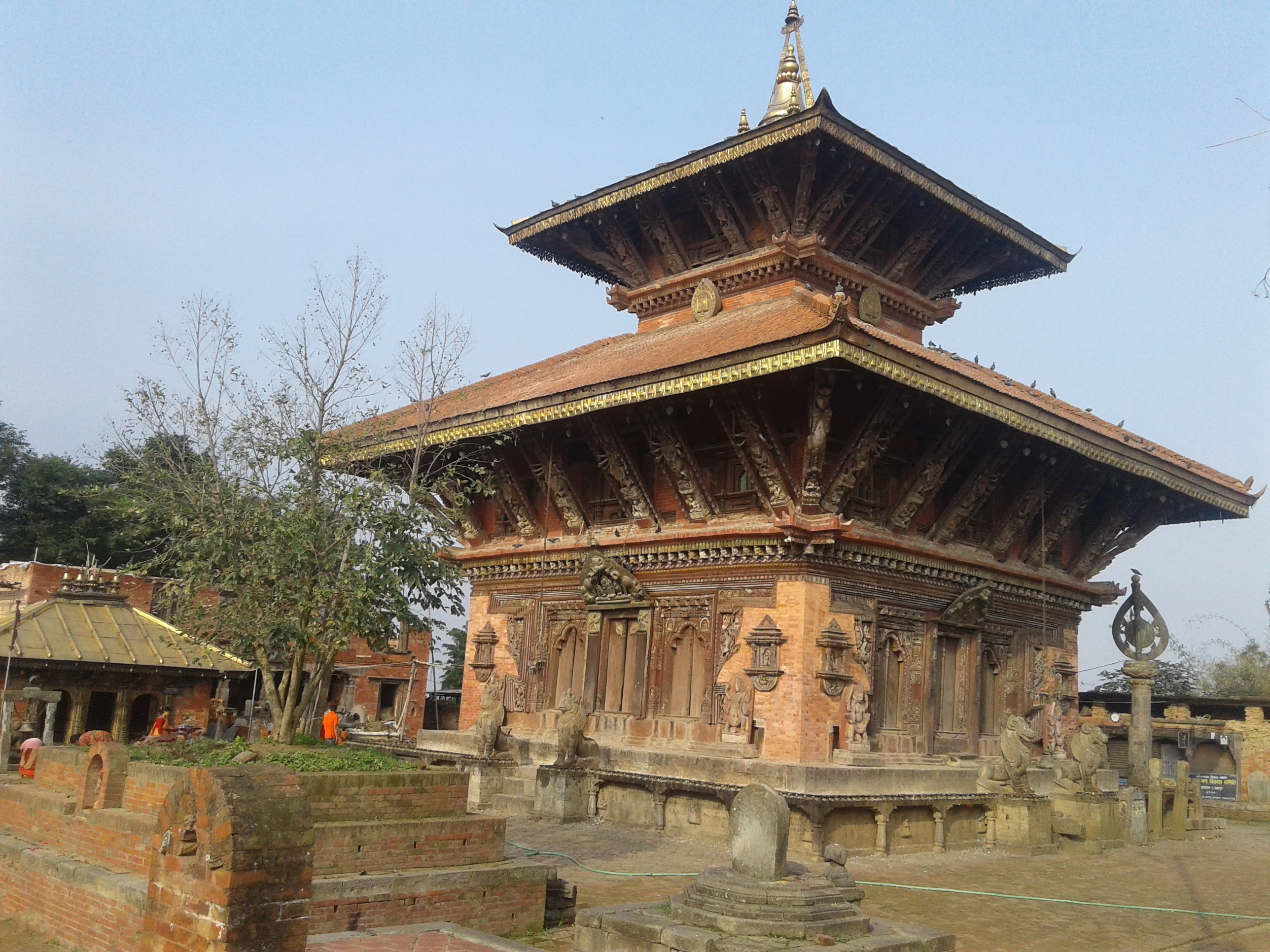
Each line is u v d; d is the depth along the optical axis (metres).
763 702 24.95
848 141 28.70
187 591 18.19
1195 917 18.42
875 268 33.47
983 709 30.08
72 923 13.50
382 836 14.20
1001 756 28.19
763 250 30.92
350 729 42.41
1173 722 48.88
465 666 34.31
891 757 26.11
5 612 39.19
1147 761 33.28
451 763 30.62
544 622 31.88
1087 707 55.97
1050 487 30.59
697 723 26.30
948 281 35.50
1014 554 31.56
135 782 14.65
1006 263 36.31
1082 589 33.78
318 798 14.10
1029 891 20.34
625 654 28.97
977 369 34.91
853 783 23.78
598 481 30.88
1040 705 31.70
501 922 14.80
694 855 22.39
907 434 27.36
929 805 25.05
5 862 15.66
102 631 34.91
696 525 27.31
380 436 20.98
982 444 28.06
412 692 52.03
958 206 32.31
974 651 29.31
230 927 9.48
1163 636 34.16
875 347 22.27
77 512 66.56
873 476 26.94
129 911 12.24
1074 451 28.08
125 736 34.25
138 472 19.61
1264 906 19.94
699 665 26.80
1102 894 20.36
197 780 10.28
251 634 17.62
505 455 31.66
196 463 19.31
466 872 14.53
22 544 64.31
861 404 24.91
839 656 24.95
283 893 9.89
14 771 26.23
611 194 33.41
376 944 11.91
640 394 25.31
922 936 12.41
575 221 35.19
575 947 13.16
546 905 15.84
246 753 15.59
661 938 12.12
